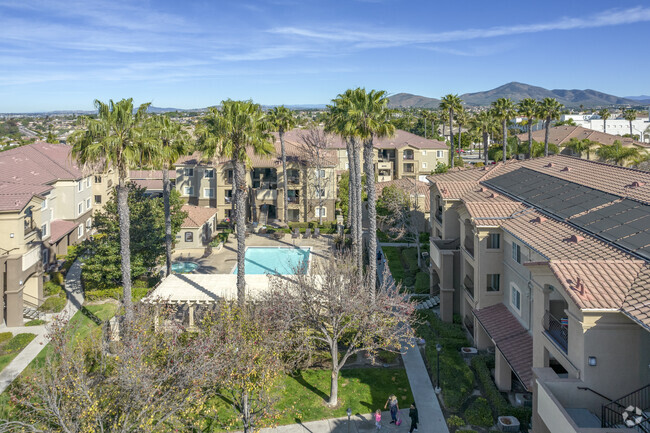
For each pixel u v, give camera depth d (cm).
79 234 5422
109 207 4072
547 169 3478
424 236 5319
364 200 7262
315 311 2473
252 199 6650
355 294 2517
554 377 1695
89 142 2709
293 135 8494
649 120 13962
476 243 2822
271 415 1994
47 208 4447
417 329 3216
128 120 2717
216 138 2808
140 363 1728
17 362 2844
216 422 2202
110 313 3547
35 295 3709
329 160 6575
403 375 2702
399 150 8656
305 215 6556
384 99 3152
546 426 1642
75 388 1648
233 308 2355
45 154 5462
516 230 2516
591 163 3288
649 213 2103
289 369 2588
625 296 1609
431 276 3725
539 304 2033
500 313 2695
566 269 1767
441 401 2436
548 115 7644
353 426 2222
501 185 3453
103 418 1631
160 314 2577
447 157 8962
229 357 1936
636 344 1616
